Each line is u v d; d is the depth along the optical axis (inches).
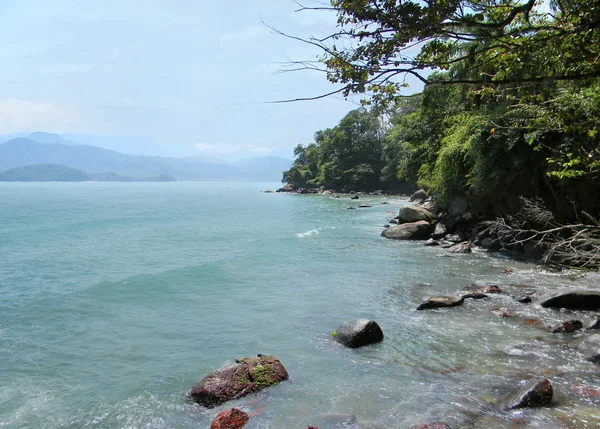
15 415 202.7
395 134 1551.4
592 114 228.7
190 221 1309.1
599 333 277.1
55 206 2043.6
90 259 675.4
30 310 379.6
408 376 231.5
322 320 335.9
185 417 198.4
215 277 497.0
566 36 153.9
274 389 218.4
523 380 218.7
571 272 470.9
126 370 252.5
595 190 502.6
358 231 938.1
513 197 606.2
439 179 804.6
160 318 352.2
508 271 491.8
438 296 370.9
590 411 184.7
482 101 697.6
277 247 716.0
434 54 156.4
